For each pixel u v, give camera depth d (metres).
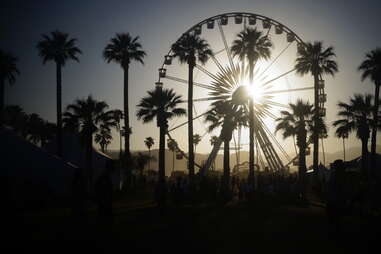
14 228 16.39
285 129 50.00
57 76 52.09
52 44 52.28
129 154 53.44
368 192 21.98
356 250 11.82
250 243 13.11
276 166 49.34
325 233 15.18
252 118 46.44
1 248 11.80
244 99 46.59
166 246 12.49
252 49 49.12
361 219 19.45
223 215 22.41
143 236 14.41
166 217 21.44
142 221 19.50
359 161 49.59
